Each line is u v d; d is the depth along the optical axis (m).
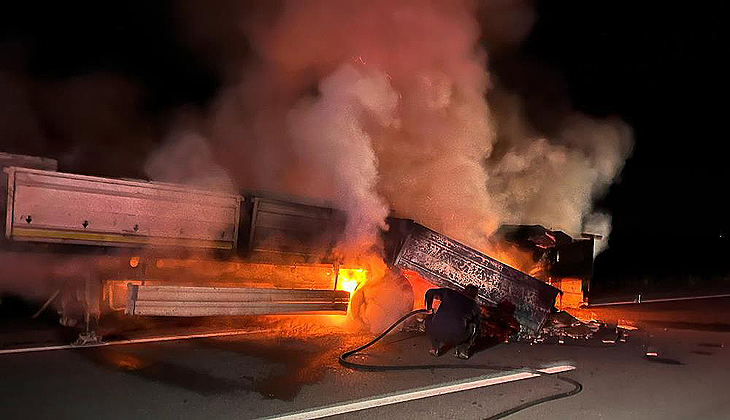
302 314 10.04
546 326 11.28
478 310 8.91
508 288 10.93
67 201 7.91
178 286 8.35
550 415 6.26
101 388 6.38
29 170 7.61
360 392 6.79
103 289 8.62
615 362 9.27
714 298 21.98
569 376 8.16
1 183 7.81
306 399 6.39
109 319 9.59
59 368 7.06
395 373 7.78
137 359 7.66
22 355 7.58
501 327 10.80
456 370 8.13
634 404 6.87
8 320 9.59
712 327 13.91
